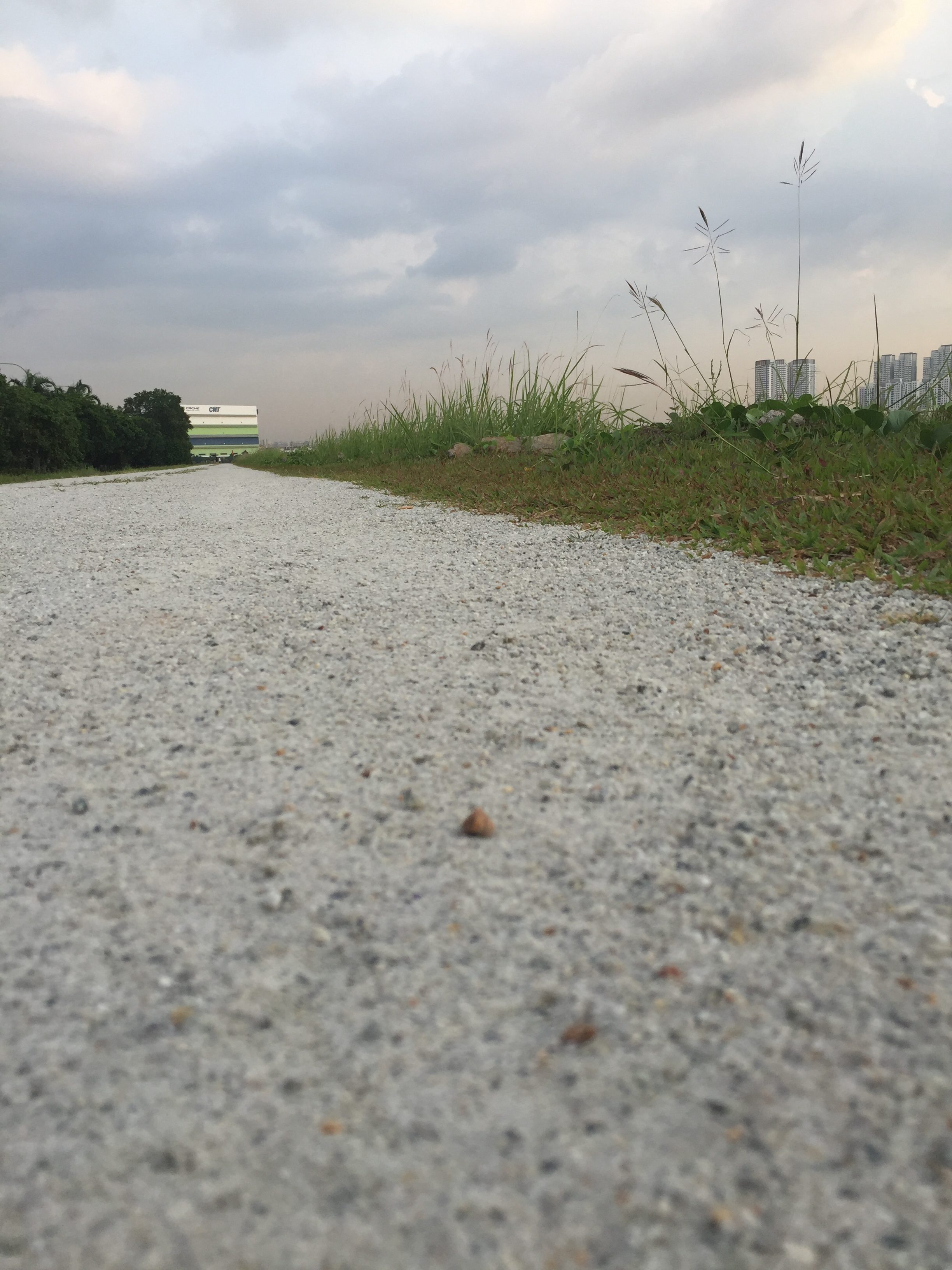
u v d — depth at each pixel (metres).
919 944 1.15
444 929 1.23
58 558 4.69
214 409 111.88
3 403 36.69
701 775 1.70
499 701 2.14
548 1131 0.87
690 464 6.02
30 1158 0.85
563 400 11.12
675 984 1.10
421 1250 0.75
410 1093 0.93
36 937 1.22
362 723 2.03
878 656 2.31
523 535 4.79
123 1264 0.74
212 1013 1.06
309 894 1.32
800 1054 0.97
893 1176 0.81
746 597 2.99
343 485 10.42
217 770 1.79
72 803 1.64
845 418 5.79
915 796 1.57
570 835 1.49
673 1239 0.75
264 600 3.35
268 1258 0.74
